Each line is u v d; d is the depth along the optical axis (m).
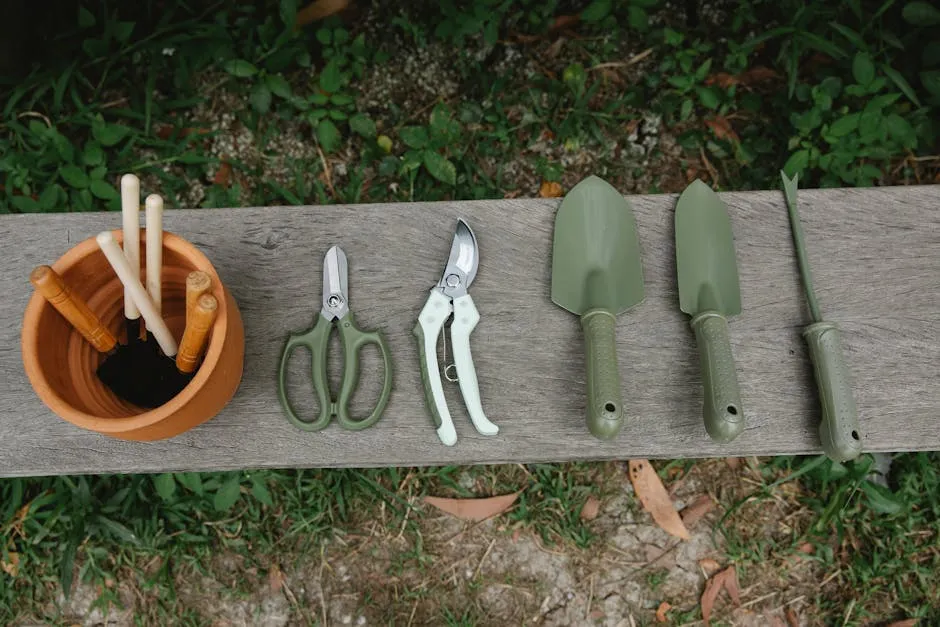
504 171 1.62
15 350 0.97
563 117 1.62
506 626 1.48
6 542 1.44
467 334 0.97
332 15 1.64
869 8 1.60
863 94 1.50
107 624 1.47
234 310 0.87
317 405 0.96
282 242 1.00
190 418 0.83
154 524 1.44
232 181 1.61
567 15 1.65
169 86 1.62
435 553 1.49
